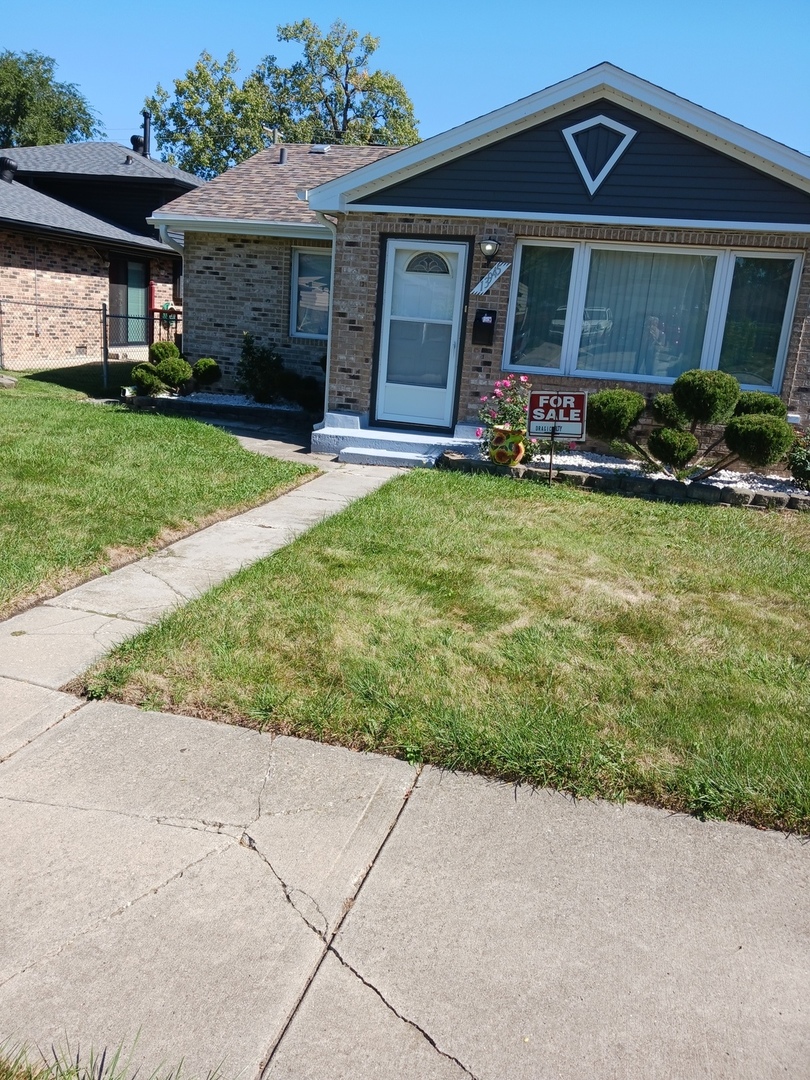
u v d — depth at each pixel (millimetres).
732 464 9695
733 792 3168
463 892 2648
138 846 2758
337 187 9805
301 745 3418
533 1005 2234
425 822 2982
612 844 2930
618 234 9406
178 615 4531
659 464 9414
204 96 38812
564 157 9305
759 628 4957
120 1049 2014
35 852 2695
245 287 13484
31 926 2389
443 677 3979
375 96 41406
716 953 2463
